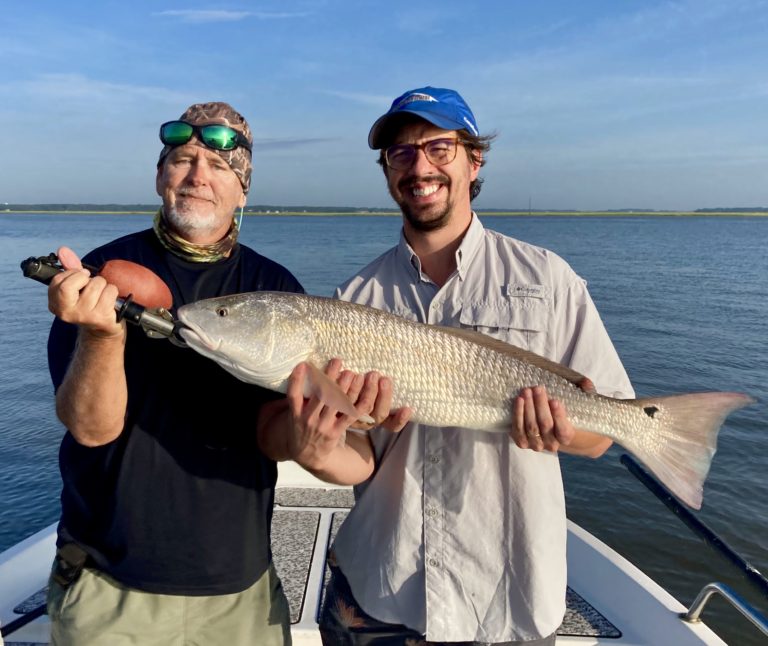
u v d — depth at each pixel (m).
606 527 7.96
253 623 2.87
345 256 41.09
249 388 2.98
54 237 58.25
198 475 2.69
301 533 4.62
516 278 3.09
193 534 2.65
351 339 3.04
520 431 2.79
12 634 3.40
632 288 28.61
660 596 3.70
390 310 3.26
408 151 3.03
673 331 18.48
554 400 2.76
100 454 2.64
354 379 2.81
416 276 3.24
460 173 3.08
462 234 3.18
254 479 2.84
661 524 8.00
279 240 60.00
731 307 22.92
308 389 2.75
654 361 15.03
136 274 2.36
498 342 3.01
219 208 2.93
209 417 2.78
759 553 7.32
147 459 2.64
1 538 7.34
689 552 7.44
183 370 2.80
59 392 2.43
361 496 3.12
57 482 8.67
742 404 3.01
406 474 2.95
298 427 2.63
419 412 2.98
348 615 3.03
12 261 37.44
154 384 2.72
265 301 2.95
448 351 3.00
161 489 2.64
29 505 8.06
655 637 3.45
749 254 49.50
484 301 3.09
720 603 6.57
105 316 2.13
